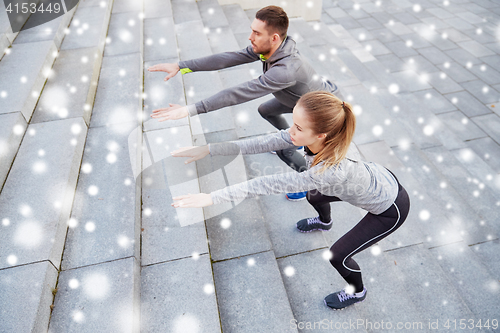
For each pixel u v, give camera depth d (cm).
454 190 370
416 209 325
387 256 275
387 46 715
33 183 209
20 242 179
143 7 479
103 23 372
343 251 184
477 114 536
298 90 207
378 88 545
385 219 173
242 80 403
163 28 429
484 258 315
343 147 139
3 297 159
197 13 512
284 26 183
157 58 371
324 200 211
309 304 217
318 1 685
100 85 309
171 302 184
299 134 141
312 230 256
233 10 623
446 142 470
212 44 481
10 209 195
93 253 190
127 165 238
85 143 253
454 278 282
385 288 240
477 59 662
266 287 208
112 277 180
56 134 241
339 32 768
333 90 222
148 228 217
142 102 309
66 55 322
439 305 246
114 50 356
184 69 234
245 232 238
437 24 789
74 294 173
